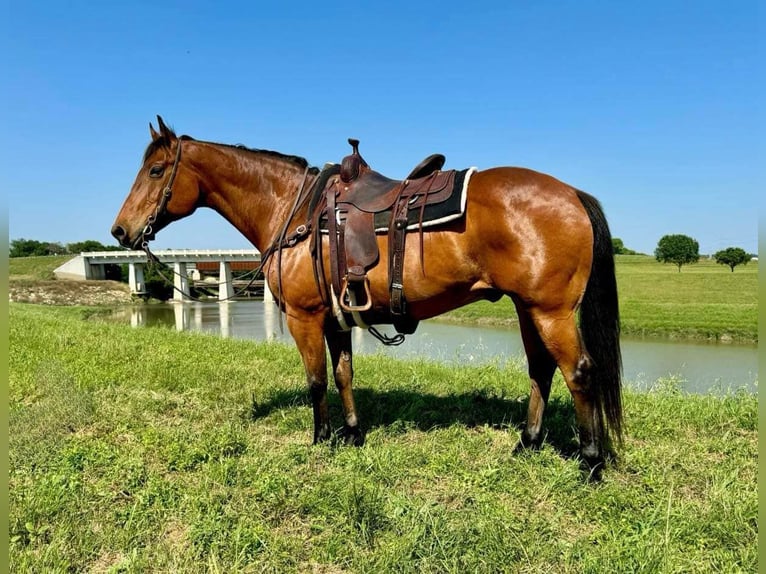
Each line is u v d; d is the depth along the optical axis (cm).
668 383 549
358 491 280
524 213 283
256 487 299
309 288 342
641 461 320
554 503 283
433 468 323
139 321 2248
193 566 229
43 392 511
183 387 531
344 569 234
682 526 249
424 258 304
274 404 471
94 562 241
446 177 307
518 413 439
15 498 285
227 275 3597
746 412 420
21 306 2659
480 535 242
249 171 383
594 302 290
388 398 485
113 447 363
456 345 1334
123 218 386
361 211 323
